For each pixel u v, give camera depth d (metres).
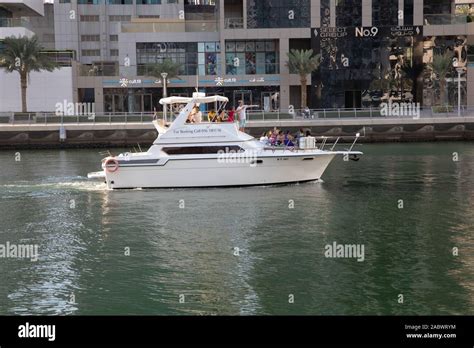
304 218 25.22
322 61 77.25
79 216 26.14
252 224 24.30
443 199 28.91
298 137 34.06
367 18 76.81
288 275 18.06
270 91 78.31
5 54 66.31
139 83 76.88
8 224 24.88
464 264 18.83
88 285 17.53
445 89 76.75
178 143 31.58
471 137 61.81
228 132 31.61
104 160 31.80
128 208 27.56
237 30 77.12
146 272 18.56
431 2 78.94
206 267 18.94
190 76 77.31
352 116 62.34
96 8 116.19
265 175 32.09
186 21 81.31
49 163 46.31
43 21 115.31
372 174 37.72
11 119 60.91
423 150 53.34
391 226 23.73
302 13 77.06
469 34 80.75
